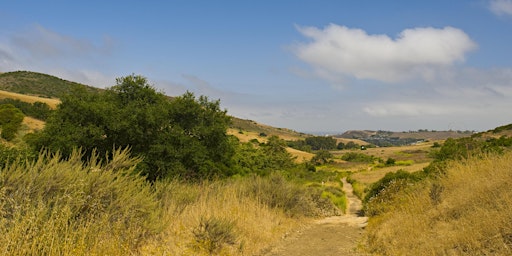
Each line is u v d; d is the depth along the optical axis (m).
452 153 17.23
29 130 31.19
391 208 12.73
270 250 9.20
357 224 14.80
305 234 12.02
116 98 25.62
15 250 4.77
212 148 26.77
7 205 5.43
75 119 22.09
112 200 6.94
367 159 94.81
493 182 7.21
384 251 7.95
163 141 23.36
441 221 7.46
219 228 8.08
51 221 5.25
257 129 181.50
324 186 36.41
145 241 6.95
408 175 20.91
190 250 7.23
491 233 5.58
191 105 26.19
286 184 17.36
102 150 22.47
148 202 7.69
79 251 5.18
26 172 6.26
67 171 6.45
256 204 13.13
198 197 11.18
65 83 149.12
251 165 36.62
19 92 117.88
